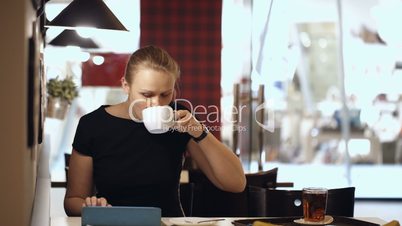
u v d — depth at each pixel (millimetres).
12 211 2127
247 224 2479
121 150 2848
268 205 3049
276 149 11484
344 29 10156
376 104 10875
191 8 7207
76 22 3434
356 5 10086
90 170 2896
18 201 2129
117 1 7570
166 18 7191
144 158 2848
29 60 2307
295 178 10836
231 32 7762
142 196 2848
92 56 7227
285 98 11477
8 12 2109
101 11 3482
